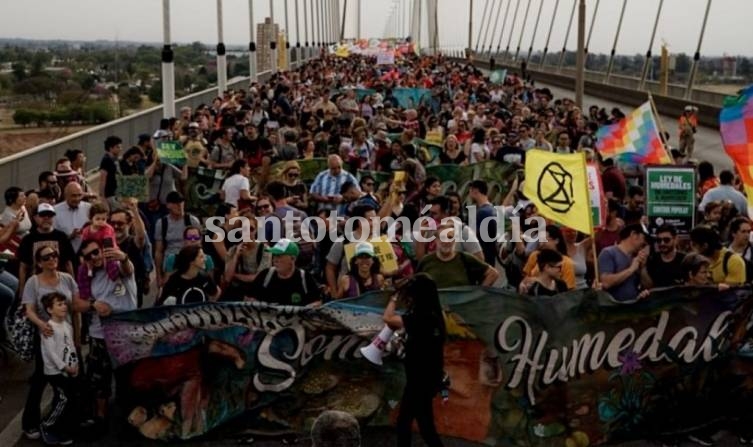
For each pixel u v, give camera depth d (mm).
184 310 8508
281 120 25453
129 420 8594
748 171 10812
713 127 41375
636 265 9461
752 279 10133
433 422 7957
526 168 10156
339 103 32156
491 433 8547
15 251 12180
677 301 8586
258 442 8609
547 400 8531
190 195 16812
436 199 11336
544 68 91625
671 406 8711
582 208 9836
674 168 12211
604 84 62750
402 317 7977
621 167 17094
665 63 50406
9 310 10641
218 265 11156
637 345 8602
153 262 12531
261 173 17266
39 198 13008
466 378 8539
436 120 27094
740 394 8781
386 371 8648
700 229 9539
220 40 41094
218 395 8602
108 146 15008
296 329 8570
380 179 16516
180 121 24391
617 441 8648
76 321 9156
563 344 8500
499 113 29172
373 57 94625
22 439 8727
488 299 8445
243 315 8539
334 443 4074
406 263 10516
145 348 8523
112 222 10906
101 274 8930
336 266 10242
